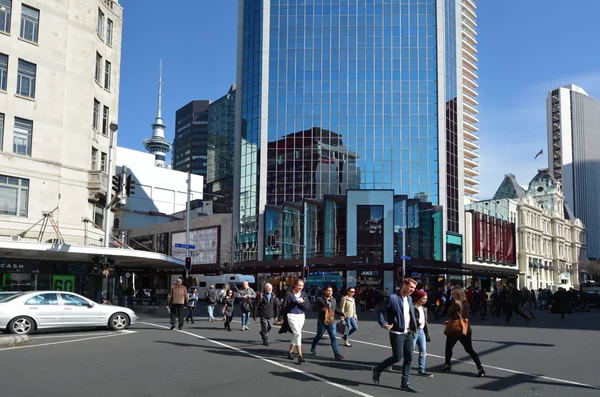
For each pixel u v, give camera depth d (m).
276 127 71.31
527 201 88.62
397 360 9.17
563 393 8.77
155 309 35.91
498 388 9.16
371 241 58.53
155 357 12.44
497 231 80.25
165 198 99.75
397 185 69.56
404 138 70.50
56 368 10.84
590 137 195.38
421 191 69.31
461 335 10.33
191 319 23.28
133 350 13.69
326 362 11.91
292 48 72.75
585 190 189.38
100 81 33.12
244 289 20.33
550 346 15.28
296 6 73.50
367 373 10.55
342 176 69.75
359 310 37.84
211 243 73.62
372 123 70.88
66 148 29.66
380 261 57.84
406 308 9.23
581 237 112.00
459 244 70.75
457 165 72.75
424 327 10.47
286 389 8.89
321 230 61.66
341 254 59.66
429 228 65.62
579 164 190.38
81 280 30.34
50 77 29.06
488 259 77.06
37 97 28.39
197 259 75.38
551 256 97.19
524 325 23.42
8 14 27.72
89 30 31.55
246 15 76.62
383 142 70.50
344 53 72.44
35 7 28.80
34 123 28.14
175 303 19.80
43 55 28.88
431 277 62.94
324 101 71.56
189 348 14.16
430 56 72.00
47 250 23.91
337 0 73.44
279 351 13.76
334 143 70.62
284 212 66.31
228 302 19.97
